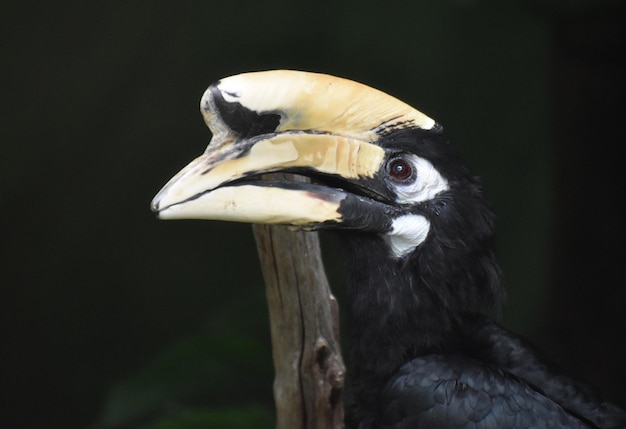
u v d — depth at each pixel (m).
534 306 11.99
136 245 15.40
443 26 13.59
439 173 6.35
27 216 15.36
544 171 12.26
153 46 15.27
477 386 6.25
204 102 5.92
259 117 5.96
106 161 15.39
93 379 15.05
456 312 6.51
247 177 5.96
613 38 11.60
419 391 6.25
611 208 11.89
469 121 12.93
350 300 6.62
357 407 6.73
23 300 15.27
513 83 12.98
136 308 15.27
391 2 13.97
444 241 6.37
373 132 6.25
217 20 15.04
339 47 14.12
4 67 15.30
